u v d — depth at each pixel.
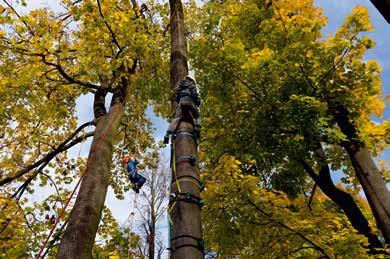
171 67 7.71
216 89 9.62
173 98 6.63
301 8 10.79
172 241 4.32
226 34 11.20
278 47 9.53
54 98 10.97
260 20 10.71
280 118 8.84
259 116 9.12
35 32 8.50
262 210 7.04
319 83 8.68
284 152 9.27
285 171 9.78
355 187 10.59
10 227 8.47
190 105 5.91
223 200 7.04
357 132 8.97
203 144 10.31
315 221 7.23
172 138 5.69
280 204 6.98
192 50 9.71
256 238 7.45
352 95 8.77
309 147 8.95
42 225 9.30
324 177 9.58
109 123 8.87
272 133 9.16
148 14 12.22
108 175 7.86
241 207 7.09
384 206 8.00
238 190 6.86
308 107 8.27
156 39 11.58
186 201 4.62
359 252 6.77
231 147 9.55
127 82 10.28
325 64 8.55
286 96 8.82
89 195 7.19
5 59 8.51
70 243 6.29
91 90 10.62
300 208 8.83
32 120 10.82
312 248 7.08
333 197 9.44
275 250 7.36
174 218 4.49
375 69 8.57
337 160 10.27
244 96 9.50
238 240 7.81
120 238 9.47
